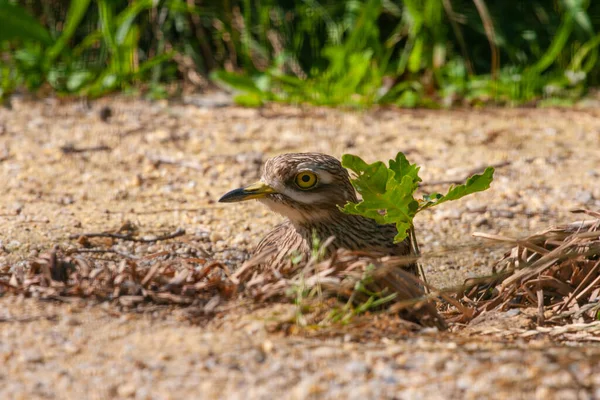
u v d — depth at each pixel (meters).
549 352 6.29
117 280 7.18
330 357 6.14
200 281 7.31
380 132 15.09
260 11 18.14
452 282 9.49
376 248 8.45
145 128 14.98
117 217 11.13
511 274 8.59
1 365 6.05
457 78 17.56
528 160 13.80
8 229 10.39
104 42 17.56
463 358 6.16
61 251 8.44
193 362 6.05
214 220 11.20
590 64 18.25
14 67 17.25
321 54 17.91
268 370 5.95
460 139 14.80
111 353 6.21
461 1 18.53
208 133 14.82
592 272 8.23
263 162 13.48
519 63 18.31
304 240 8.42
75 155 13.58
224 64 18.12
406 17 17.89
